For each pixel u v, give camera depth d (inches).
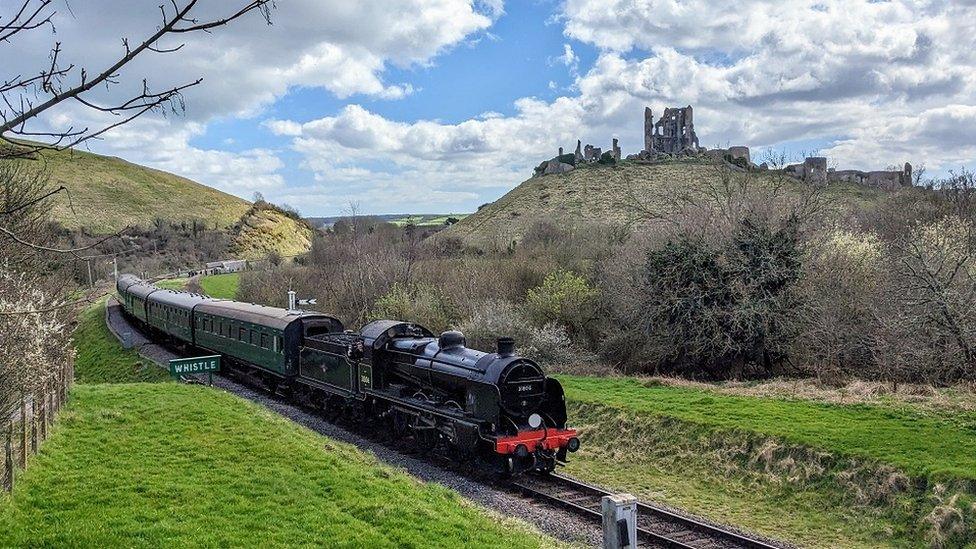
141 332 1635.1
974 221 1183.6
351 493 502.9
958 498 503.5
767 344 1138.7
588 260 1712.6
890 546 505.4
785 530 542.9
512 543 438.6
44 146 172.6
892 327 924.0
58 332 655.8
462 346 698.8
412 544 417.1
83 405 727.1
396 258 1838.1
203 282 2564.0
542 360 1234.6
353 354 767.7
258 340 977.5
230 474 525.0
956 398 738.2
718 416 743.7
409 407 698.2
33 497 455.8
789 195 1249.4
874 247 1189.7
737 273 1154.0
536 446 598.9
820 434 649.0
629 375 1191.6
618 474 688.4
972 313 884.6
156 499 466.9
